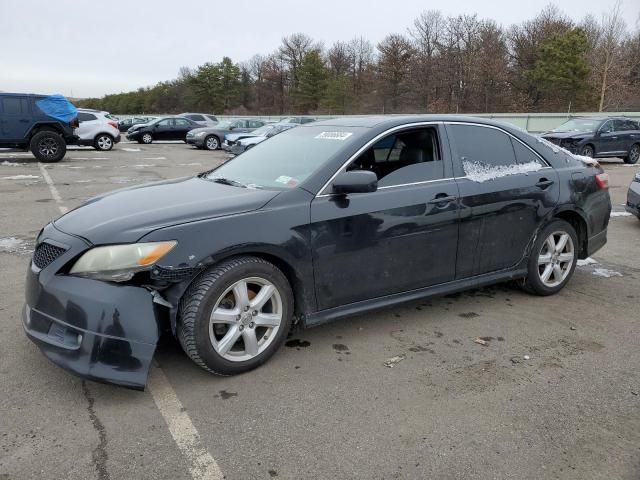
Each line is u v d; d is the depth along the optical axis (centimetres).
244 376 331
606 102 4519
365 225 361
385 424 284
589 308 456
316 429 279
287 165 387
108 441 266
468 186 411
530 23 5753
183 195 360
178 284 304
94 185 1162
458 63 5681
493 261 436
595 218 498
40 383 318
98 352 287
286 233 332
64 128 1655
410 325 414
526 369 347
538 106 5297
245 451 261
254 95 8869
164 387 317
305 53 7712
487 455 260
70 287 295
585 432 280
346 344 379
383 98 6206
